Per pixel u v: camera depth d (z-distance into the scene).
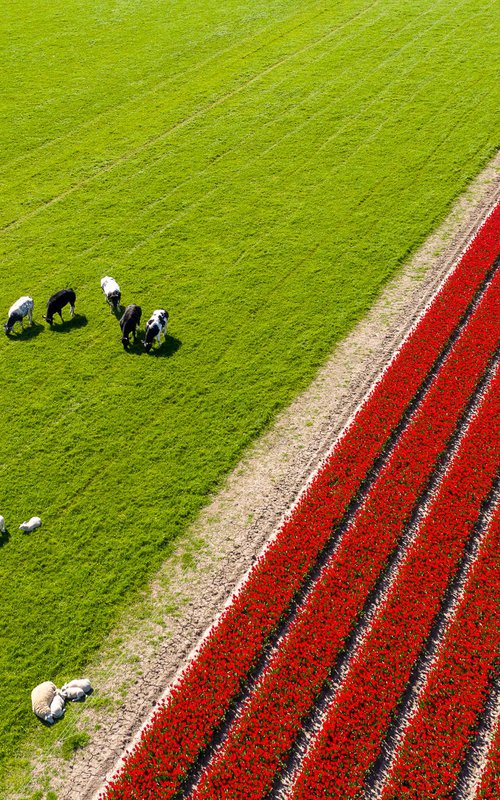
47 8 62.22
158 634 19.62
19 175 41.16
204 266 33.59
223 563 21.30
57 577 21.08
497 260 32.41
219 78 50.22
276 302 31.20
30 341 30.05
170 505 23.03
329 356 28.36
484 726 17.17
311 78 49.31
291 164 40.53
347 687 17.77
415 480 22.84
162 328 28.89
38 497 23.47
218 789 16.16
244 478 23.83
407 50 52.19
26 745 17.47
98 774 16.91
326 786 15.96
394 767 16.28
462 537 21.11
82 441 25.42
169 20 59.38
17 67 52.69
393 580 20.45
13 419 26.45
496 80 47.16
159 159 41.91
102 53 54.41
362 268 32.72
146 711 18.03
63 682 18.66
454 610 19.59
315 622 19.17
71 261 34.44
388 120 43.84
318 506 22.27
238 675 18.22
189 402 26.75
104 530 22.34
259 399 26.64
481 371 26.70
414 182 38.19
